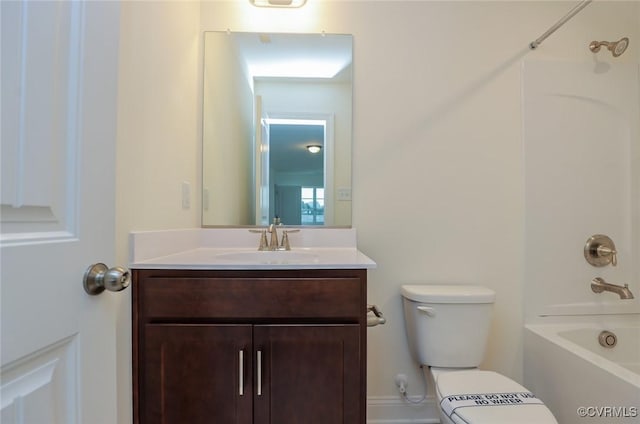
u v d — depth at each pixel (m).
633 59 1.61
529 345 1.53
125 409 0.99
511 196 1.58
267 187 1.61
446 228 1.57
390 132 1.58
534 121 1.58
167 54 1.24
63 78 0.52
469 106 1.58
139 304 1.02
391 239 1.57
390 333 1.56
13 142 0.44
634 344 1.54
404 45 1.58
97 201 0.60
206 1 1.58
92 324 0.58
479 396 1.07
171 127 1.28
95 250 0.59
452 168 1.58
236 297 1.02
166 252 1.22
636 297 1.58
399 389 1.54
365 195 1.58
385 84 1.58
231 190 1.59
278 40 1.59
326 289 1.04
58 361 0.51
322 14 1.59
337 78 1.60
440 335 1.36
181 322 1.02
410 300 1.45
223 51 1.59
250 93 1.62
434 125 1.58
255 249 1.52
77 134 0.55
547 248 1.58
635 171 1.60
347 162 1.58
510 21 1.59
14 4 0.44
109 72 0.63
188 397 1.02
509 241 1.58
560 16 1.60
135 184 1.03
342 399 1.03
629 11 1.61
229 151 1.59
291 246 1.56
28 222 0.46
